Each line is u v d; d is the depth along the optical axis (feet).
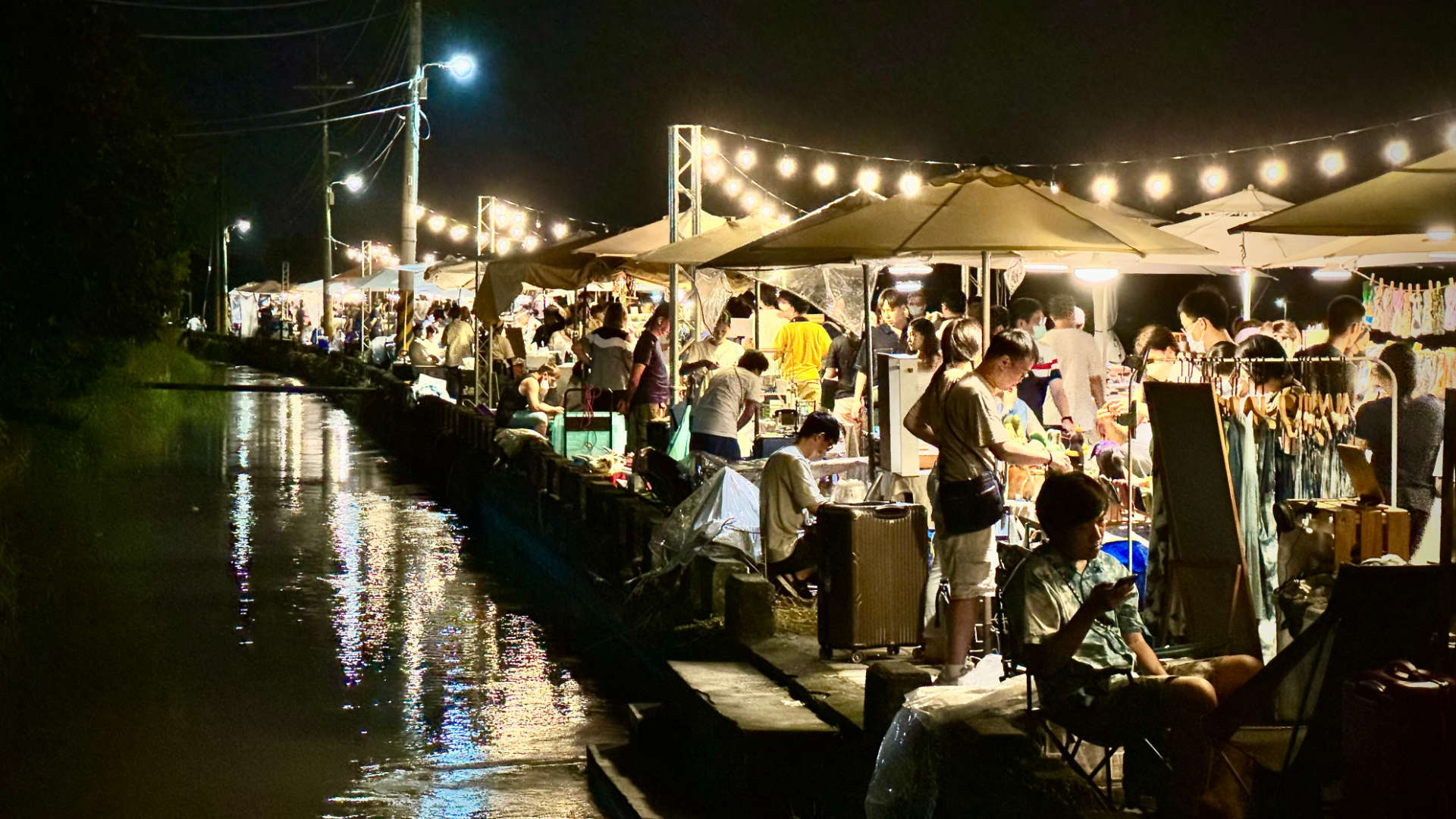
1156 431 20.38
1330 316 27.45
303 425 103.65
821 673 25.29
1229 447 22.16
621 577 37.47
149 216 63.21
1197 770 16.34
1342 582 15.46
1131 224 26.71
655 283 65.10
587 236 65.92
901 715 18.72
